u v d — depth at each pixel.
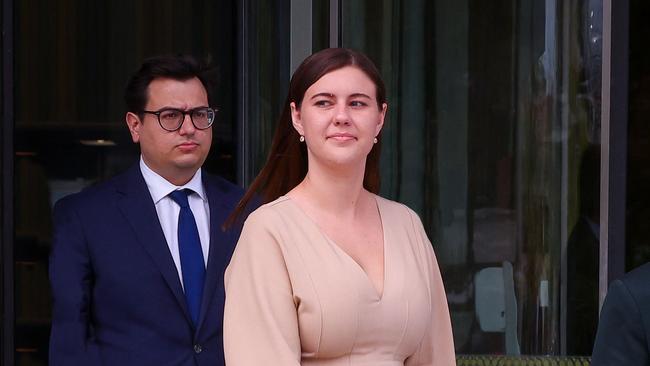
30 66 7.04
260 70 6.99
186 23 7.06
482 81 7.11
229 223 4.11
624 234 7.09
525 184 7.14
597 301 7.12
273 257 3.58
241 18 6.99
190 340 4.81
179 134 4.93
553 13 7.07
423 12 7.08
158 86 4.94
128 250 4.80
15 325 7.01
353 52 3.68
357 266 3.58
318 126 3.61
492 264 7.17
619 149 7.06
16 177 7.03
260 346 3.53
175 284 4.81
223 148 7.02
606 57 7.03
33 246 7.04
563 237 7.12
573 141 7.10
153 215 4.89
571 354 7.16
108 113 7.09
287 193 3.83
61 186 7.07
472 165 7.14
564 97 7.09
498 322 7.17
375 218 3.80
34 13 7.03
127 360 4.71
